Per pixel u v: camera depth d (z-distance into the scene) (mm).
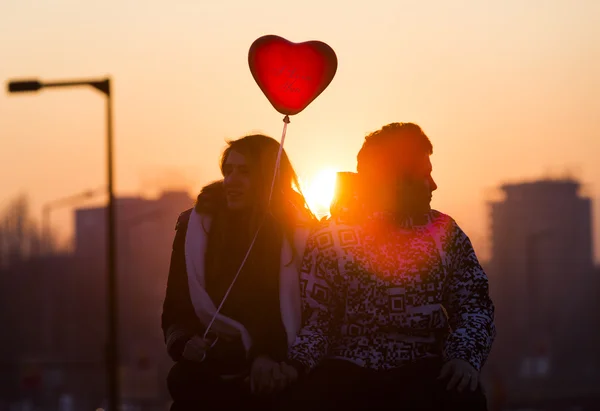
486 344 5344
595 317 140250
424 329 5402
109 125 26953
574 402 71438
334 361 5445
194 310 5895
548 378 93188
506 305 112688
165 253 104938
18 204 123312
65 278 102750
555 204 148125
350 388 5367
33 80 26109
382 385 5340
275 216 5836
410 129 5551
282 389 5469
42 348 98688
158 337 101812
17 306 100562
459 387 5168
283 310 5723
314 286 5492
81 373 96188
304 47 6055
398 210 5492
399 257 5402
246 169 5895
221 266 5844
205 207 5891
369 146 5555
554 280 143750
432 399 5223
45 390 93500
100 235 126938
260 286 5773
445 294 5543
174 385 5816
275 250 5785
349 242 5441
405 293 5383
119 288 101375
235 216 5906
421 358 5414
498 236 148000
